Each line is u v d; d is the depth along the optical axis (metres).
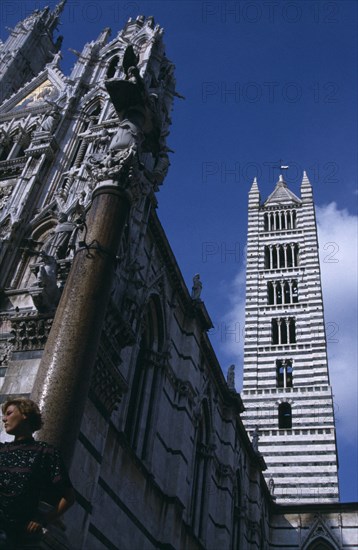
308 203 88.94
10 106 38.09
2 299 24.52
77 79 35.91
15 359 21.31
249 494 49.34
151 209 31.33
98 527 22.56
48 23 53.62
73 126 32.56
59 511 7.78
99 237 18.67
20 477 7.36
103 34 40.03
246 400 68.12
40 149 30.44
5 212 27.84
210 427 39.94
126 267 26.20
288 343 72.88
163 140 32.72
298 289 78.19
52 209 27.42
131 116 22.91
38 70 49.59
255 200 91.44
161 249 33.72
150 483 28.64
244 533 45.19
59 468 7.79
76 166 29.84
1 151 34.22
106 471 23.95
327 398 66.31
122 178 20.52
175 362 34.81
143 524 27.19
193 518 35.28
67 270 22.41
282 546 54.28
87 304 17.08
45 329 21.38
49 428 14.60
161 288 33.69
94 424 21.48
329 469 61.09
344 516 54.97
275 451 63.34
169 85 37.56
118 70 36.22
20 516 7.25
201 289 39.03
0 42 51.38
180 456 31.97
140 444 28.73
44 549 10.65
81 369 15.95
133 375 28.47
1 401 20.00
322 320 73.75
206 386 39.97
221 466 41.78
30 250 26.00
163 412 32.06
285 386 68.88
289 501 59.66
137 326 28.73
